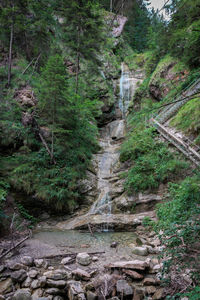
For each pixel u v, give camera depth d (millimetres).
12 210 6980
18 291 3357
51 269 4129
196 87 10719
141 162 8930
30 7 12367
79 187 8859
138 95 17141
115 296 3305
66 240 6020
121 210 8211
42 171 8188
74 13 11719
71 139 10109
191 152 8094
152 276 3812
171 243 3621
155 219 7031
